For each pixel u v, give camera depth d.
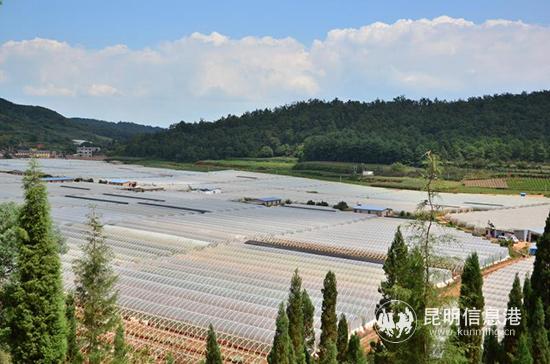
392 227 114.81
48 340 28.19
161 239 90.06
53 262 28.19
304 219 123.38
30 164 28.28
